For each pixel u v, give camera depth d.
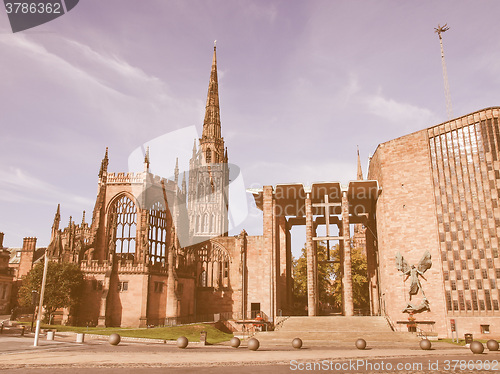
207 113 120.50
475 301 55.44
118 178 68.81
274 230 70.81
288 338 49.84
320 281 91.94
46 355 27.02
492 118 59.44
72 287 58.66
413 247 61.06
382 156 66.38
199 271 76.25
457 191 60.06
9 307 87.25
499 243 55.75
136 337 43.00
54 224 76.31
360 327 56.47
